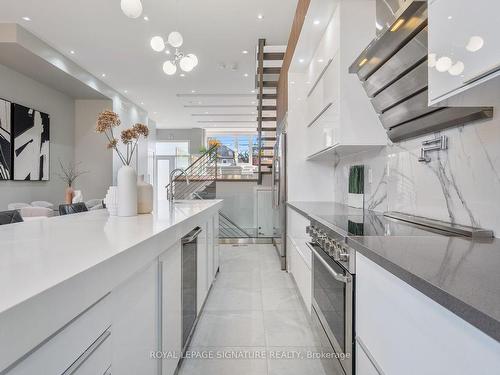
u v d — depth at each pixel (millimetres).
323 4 2379
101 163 7742
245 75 6941
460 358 670
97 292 843
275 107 7074
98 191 7707
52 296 650
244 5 4180
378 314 1108
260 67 5129
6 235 1316
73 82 6422
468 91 1062
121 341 1040
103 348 907
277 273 4027
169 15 4414
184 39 5156
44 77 6109
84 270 777
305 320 2619
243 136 15133
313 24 2660
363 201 2846
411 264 919
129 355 1107
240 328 2482
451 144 1616
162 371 1508
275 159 5078
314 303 2213
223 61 6109
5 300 567
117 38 5109
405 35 1441
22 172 5789
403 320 923
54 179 6848
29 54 5035
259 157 6812
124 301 1066
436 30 1166
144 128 2143
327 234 1777
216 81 7340
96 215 2174
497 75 899
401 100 1773
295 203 3543
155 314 1411
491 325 549
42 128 6352
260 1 4094
